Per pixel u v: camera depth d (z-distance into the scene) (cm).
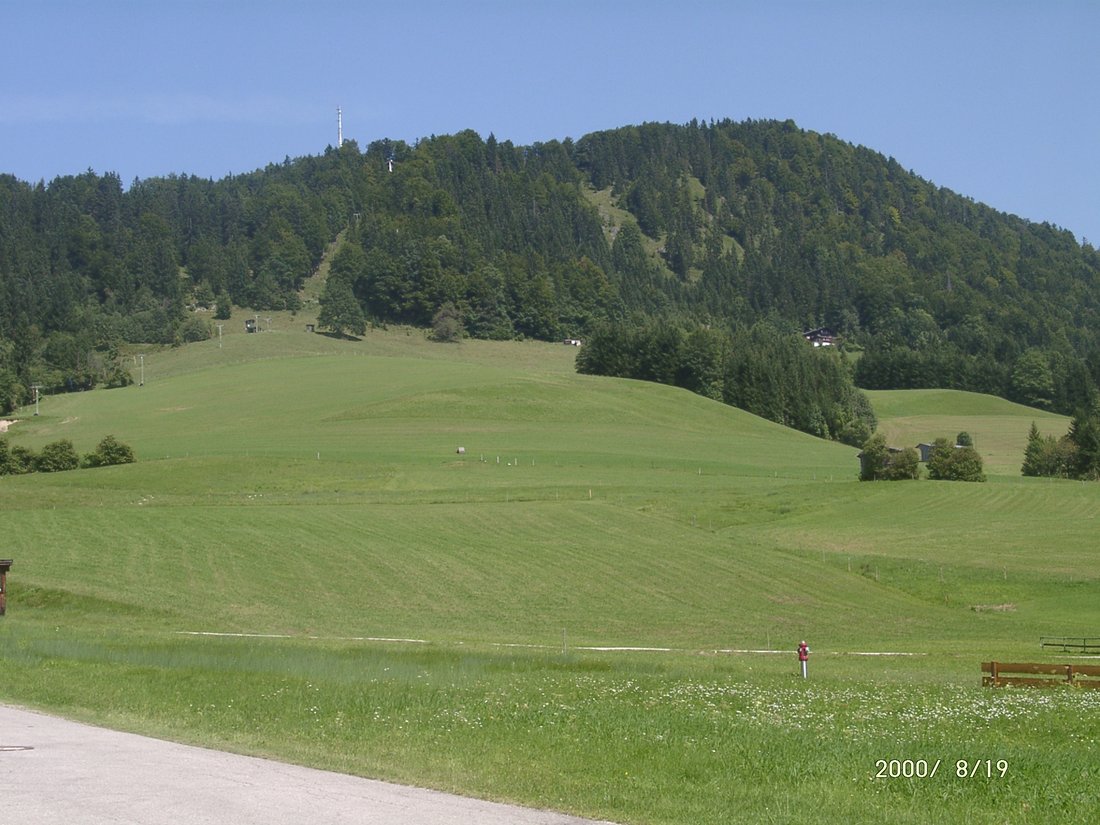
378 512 8131
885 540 7850
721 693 2914
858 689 3150
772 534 8062
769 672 3791
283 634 4894
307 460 10981
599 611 5725
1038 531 8206
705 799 1619
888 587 6544
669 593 6156
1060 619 5803
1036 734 2341
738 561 6969
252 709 2466
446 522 7825
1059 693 3059
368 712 2430
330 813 1491
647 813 1533
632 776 1755
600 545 7262
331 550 6862
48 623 4912
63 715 2405
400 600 5809
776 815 1534
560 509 8419
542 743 2041
